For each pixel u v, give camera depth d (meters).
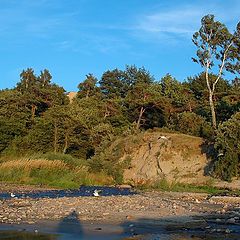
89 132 67.25
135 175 50.66
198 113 70.44
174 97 78.62
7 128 65.25
